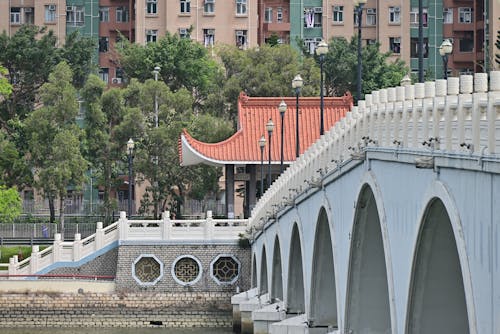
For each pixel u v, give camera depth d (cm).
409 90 9494
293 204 14638
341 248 11738
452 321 9094
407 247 9131
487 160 7356
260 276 19050
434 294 9044
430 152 8444
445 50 11831
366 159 10506
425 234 8812
